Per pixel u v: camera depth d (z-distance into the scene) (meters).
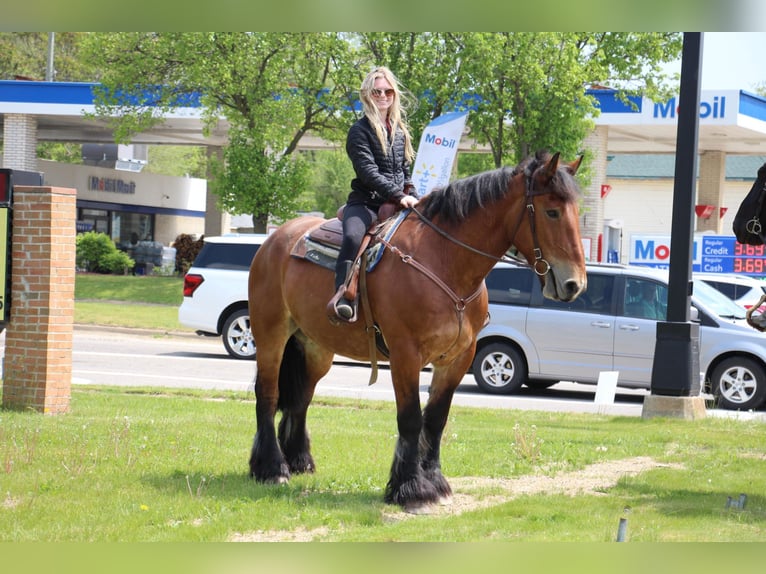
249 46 30.88
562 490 8.24
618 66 30.84
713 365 16.73
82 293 33.50
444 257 7.11
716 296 17.86
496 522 6.88
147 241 45.91
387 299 7.14
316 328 7.74
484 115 28.34
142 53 32.91
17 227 11.80
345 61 29.91
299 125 32.16
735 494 8.12
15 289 11.83
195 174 75.06
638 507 7.52
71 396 13.55
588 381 16.89
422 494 7.23
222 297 20.98
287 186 32.34
